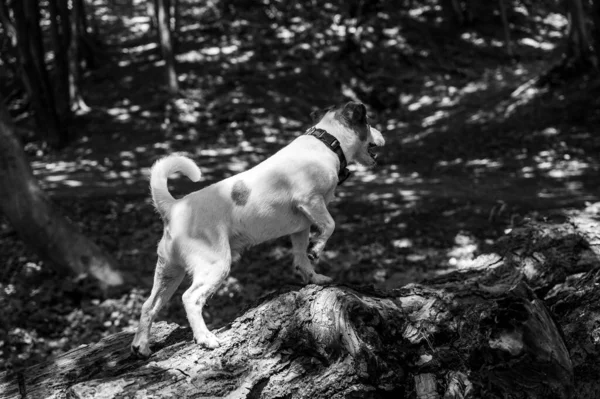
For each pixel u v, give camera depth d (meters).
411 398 3.68
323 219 3.81
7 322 7.63
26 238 8.93
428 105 24.50
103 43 28.67
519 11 32.94
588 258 4.82
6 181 8.66
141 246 10.74
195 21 29.30
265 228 3.83
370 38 28.59
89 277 9.02
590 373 4.04
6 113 8.77
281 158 3.86
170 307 7.89
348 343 3.58
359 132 4.07
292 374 3.63
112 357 3.97
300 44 27.53
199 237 3.69
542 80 21.16
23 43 19.78
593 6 20.50
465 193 13.38
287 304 3.83
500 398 3.61
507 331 3.64
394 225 11.10
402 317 3.87
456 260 9.21
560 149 16.55
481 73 27.25
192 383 3.46
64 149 20.12
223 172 17.02
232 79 24.45
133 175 16.88
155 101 23.03
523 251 4.77
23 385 3.76
